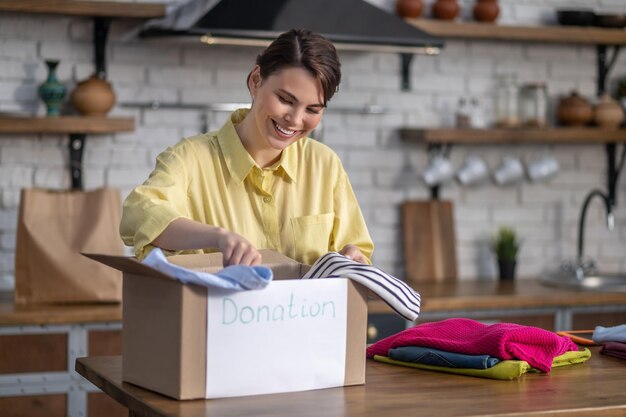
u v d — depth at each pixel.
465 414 1.75
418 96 5.06
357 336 1.97
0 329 3.85
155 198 2.14
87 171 4.58
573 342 2.47
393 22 4.31
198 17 4.03
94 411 3.97
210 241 1.94
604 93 5.28
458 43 5.11
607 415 1.84
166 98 4.67
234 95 4.77
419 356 2.18
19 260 4.05
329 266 2.00
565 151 5.32
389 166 5.04
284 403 1.80
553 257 5.33
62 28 4.51
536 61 5.24
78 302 4.07
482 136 4.86
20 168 4.49
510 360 2.10
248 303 1.83
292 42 2.12
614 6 5.34
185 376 1.79
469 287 4.79
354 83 4.96
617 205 5.42
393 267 5.07
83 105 4.33
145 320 1.89
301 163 2.44
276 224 2.38
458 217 5.16
